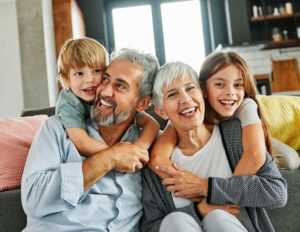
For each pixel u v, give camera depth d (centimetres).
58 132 101
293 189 98
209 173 99
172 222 83
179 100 95
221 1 400
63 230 88
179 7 409
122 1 414
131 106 103
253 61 390
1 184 107
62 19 345
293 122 137
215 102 103
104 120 101
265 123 106
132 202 100
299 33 381
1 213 99
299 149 135
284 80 382
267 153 95
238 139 99
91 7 406
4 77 388
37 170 90
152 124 111
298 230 96
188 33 407
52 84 336
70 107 106
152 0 410
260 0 397
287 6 389
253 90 108
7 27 390
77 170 88
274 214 97
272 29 404
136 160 95
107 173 99
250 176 88
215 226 79
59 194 86
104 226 94
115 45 415
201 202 93
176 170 96
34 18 321
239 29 377
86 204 93
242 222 91
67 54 111
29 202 86
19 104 386
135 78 101
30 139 124
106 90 99
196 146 102
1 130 120
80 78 109
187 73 97
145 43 412
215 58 105
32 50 321
